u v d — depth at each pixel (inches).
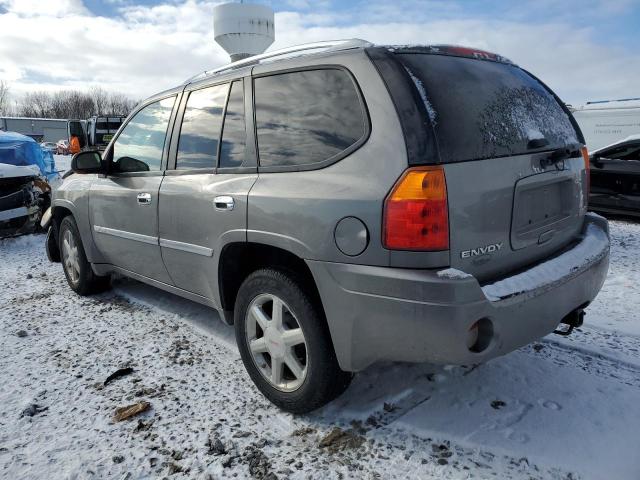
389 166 82.0
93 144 965.2
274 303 101.9
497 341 82.3
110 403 110.0
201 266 121.3
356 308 85.7
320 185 90.7
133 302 174.7
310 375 96.4
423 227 78.6
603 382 112.6
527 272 90.5
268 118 105.4
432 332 78.9
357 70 90.2
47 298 182.9
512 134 92.6
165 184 130.9
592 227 115.7
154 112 145.3
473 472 85.5
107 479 86.4
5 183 276.5
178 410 106.7
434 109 83.0
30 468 89.2
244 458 91.2
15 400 111.9
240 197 105.0
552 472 84.8
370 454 90.9
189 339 142.1
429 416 101.3
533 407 103.3
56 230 195.3
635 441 91.9
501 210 87.7
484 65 102.0
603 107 484.4
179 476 87.0
